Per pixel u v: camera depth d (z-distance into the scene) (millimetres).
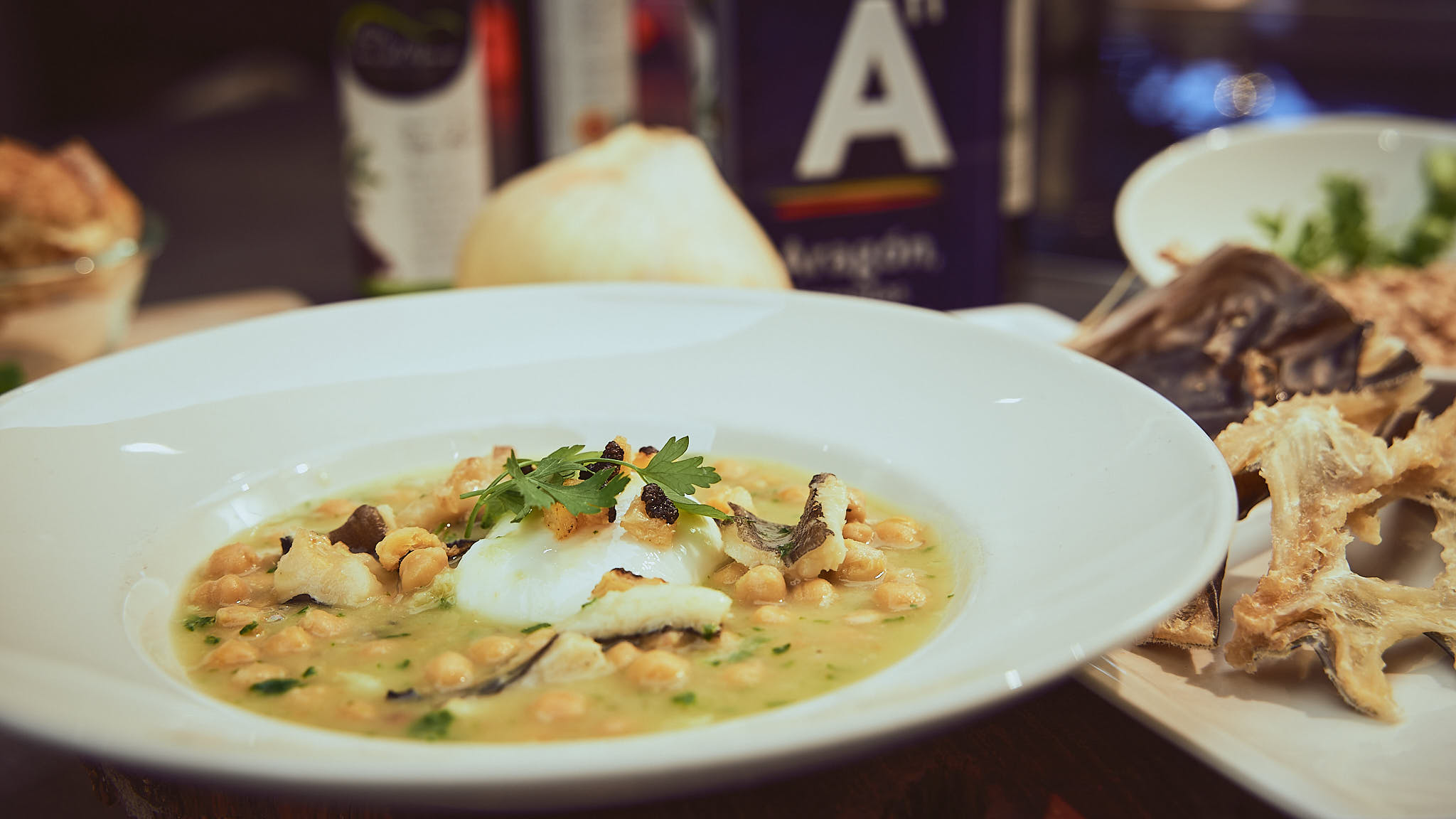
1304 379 459
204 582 435
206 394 465
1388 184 768
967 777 377
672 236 647
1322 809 340
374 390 491
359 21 718
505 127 887
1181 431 395
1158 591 343
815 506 432
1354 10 1358
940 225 748
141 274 647
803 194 719
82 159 701
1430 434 427
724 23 696
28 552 397
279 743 316
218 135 1408
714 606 402
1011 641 344
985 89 731
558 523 432
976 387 458
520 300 512
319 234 1021
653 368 504
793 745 310
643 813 369
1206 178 740
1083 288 818
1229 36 1360
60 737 313
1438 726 367
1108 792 372
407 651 410
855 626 410
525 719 377
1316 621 385
